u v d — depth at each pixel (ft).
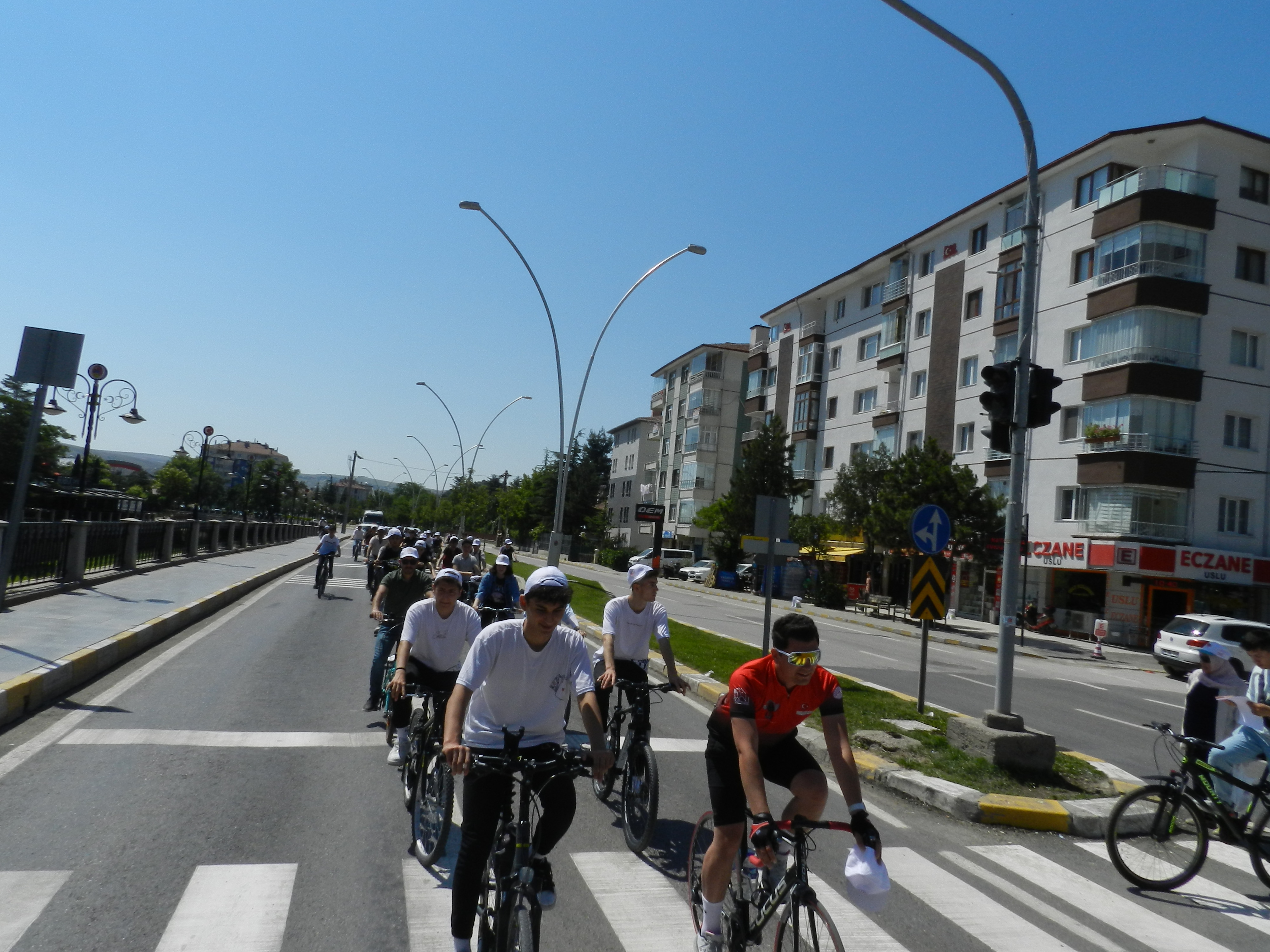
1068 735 37.96
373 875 15.51
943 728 31.53
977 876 17.92
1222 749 18.93
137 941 12.53
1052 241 113.60
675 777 23.71
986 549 105.09
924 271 140.77
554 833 11.84
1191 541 99.76
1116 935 15.31
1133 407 100.01
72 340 36.60
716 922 11.99
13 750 21.72
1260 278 104.01
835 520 134.00
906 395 141.18
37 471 121.60
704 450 219.20
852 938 14.24
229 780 20.51
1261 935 15.87
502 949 10.89
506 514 306.96
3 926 12.69
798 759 12.31
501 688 12.16
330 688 32.91
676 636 57.62
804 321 176.76
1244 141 102.58
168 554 78.18
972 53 28.14
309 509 370.12
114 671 32.71
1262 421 103.40
